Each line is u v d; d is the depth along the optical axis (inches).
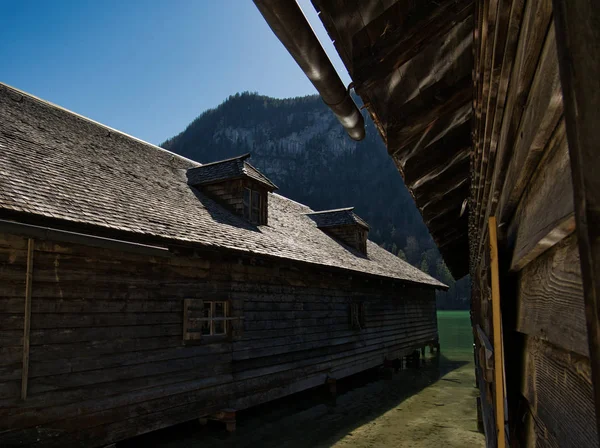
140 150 465.4
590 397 37.4
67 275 253.8
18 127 332.2
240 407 370.3
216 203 467.2
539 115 41.6
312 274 501.4
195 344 331.9
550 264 51.0
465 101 101.2
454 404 477.1
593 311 23.8
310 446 330.6
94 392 260.1
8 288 227.8
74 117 419.2
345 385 589.0
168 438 331.9
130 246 247.8
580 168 24.8
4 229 202.1
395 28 81.1
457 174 160.4
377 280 670.5
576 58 25.3
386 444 338.6
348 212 768.9
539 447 64.6
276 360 422.6
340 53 90.3
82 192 295.0
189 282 332.2
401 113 105.2
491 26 54.1
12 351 225.5
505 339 101.5
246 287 390.9
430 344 933.2
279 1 68.1
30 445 227.6
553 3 26.9
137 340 288.7
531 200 56.5
